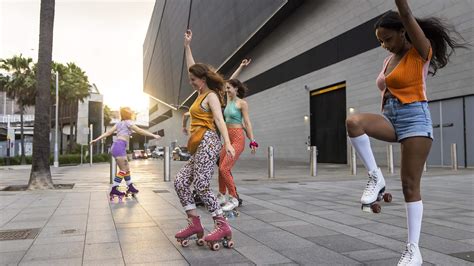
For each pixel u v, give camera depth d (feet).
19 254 13.28
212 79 13.93
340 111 81.25
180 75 191.01
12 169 88.22
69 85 146.72
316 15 85.66
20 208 23.17
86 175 57.57
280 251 13.44
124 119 26.96
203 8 142.72
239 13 109.81
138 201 25.84
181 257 12.87
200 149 13.75
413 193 10.19
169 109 251.60
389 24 9.82
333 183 38.32
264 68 111.55
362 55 72.95
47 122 34.37
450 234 15.52
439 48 10.26
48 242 14.90
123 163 26.58
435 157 61.72
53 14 35.12
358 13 73.26
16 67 128.77
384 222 18.25
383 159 68.80
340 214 20.57
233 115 20.29
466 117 56.85
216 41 130.11
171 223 18.40
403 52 10.15
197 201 22.67
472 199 25.62
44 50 34.53
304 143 93.20
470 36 54.85
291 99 98.27
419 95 9.96
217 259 12.58
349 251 13.33
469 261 11.97
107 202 25.48
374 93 69.97
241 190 32.24
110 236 15.83
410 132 9.95
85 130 107.24
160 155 213.66
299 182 39.63
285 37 99.25
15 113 240.12
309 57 89.97
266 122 111.96
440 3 58.39
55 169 81.00
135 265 11.99
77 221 18.99
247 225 17.87
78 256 13.01
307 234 15.94
